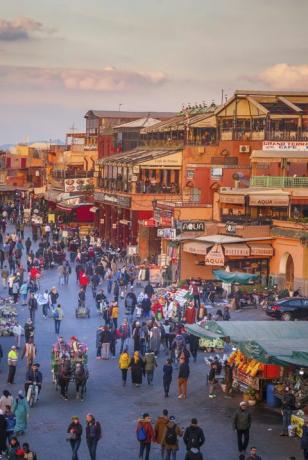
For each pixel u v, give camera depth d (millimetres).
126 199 96812
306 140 87938
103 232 109938
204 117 95188
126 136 121625
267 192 74938
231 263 70375
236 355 43219
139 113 141500
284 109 91438
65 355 43188
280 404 40031
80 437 33250
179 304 59438
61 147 164375
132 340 53969
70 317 62250
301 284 66188
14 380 44656
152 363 44438
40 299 61844
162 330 51438
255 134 92250
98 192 110188
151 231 91250
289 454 34219
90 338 55250
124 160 99688
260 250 69812
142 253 91062
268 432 36844
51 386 44156
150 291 65188
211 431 37062
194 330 43000
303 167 83750
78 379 41594
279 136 90125
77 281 77750
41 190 142000
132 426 37688
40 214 126562
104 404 41000
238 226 71438
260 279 70125
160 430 33344
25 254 96250
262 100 92812
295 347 38375
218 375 44500
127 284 72812
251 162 86000
